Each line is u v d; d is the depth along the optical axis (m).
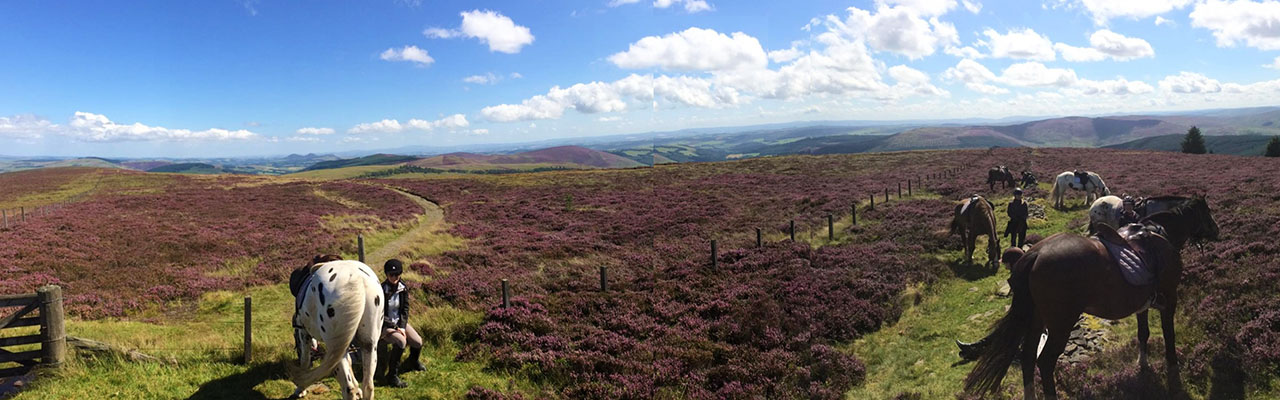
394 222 36.50
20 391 8.14
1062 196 27.62
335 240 27.30
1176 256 8.04
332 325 7.15
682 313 13.95
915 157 71.44
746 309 13.53
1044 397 7.33
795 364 10.52
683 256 22.00
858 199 35.81
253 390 8.69
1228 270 11.70
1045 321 7.30
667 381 10.00
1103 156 60.88
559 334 12.40
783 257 19.11
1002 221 24.92
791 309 13.66
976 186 39.66
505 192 56.94
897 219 27.05
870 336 12.14
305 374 7.44
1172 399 7.41
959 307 13.24
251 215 36.84
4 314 12.48
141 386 8.58
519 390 9.65
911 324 12.52
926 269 16.70
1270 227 14.90
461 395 9.27
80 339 9.46
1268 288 10.08
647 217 34.59
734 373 10.12
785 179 53.88
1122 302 7.49
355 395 7.48
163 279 17.80
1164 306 7.89
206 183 71.44
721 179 58.12
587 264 21.25
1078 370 8.53
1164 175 37.84
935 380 9.18
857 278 15.97
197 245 24.23
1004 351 7.39
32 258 19.47
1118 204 16.97
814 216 30.55
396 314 9.20
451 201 51.28
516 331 12.47
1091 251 7.28
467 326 12.50
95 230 27.20
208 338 11.01
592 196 48.84
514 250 24.53
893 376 9.80
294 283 8.52
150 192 57.00
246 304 9.81
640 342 11.97
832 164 67.12
